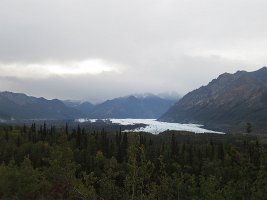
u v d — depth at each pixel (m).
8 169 60.66
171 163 126.06
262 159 73.69
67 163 44.53
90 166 120.06
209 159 118.75
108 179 43.88
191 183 81.50
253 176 81.69
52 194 42.41
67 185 42.00
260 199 60.50
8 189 56.06
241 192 68.38
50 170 44.59
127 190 40.50
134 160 39.81
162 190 53.94
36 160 126.50
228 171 97.88
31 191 52.91
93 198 40.22
